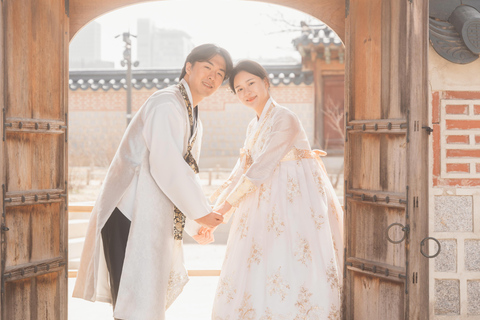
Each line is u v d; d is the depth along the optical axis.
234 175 3.32
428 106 2.92
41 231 2.90
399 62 2.76
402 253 2.76
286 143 3.05
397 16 2.77
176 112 2.86
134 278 2.74
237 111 14.22
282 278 2.86
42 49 2.88
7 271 2.66
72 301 4.32
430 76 3.25
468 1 3.26
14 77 2.71
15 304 2.75
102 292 2.96
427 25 2.66
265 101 3.21
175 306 4.20
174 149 2.79
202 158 14.28
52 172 2.97
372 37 2.91
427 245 2.77
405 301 2.66
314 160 3.25
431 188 3.25
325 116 13.47
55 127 2.94
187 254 6.41
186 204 2.80
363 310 2.96
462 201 3.26
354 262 2.99
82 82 14.37
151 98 2.93
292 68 13.59
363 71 2.96
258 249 2.95
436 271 3.25
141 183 2.85
